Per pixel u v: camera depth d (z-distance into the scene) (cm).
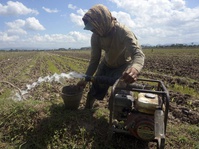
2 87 904
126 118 364
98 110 491
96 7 381
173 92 834
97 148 361
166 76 1266
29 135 395
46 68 1894
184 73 1411
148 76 1319
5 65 2381
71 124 405
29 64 2433
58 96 698
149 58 3170
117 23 402
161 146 296
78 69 1764
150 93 340
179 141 397
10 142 384
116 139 379
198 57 3127
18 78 1259
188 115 542
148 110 329
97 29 378
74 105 458
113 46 414
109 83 425
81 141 375
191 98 734
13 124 415
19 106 453
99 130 400
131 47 371
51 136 382
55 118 423
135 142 374
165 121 305
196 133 429
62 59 3341
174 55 3928
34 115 432
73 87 478
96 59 489
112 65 459
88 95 495
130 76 315
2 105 471
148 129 321
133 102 364
